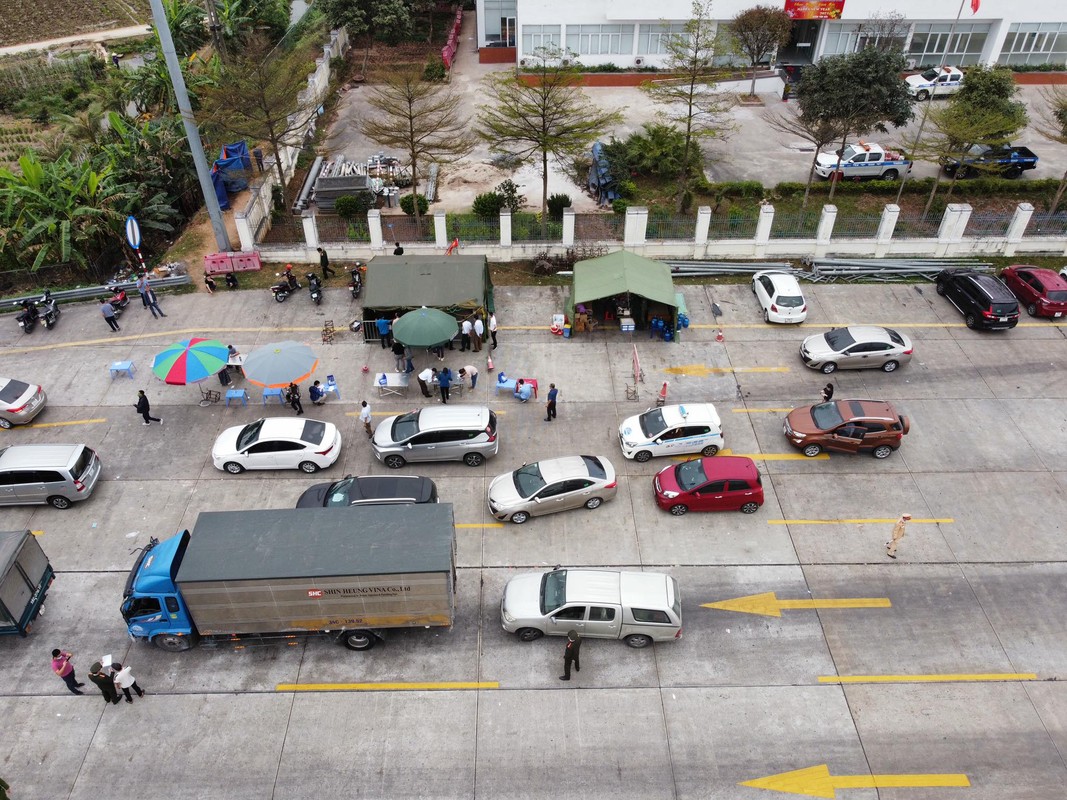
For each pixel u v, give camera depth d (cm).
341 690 1734
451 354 2747
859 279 3139
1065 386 2581
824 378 2628
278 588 1625
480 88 4781
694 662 1788
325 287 3098
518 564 2014
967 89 3581
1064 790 1550
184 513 2148
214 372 2361
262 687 1741
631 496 2203
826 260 3197
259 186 3378
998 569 1992
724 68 3800
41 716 1689
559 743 1634
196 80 3938
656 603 1745
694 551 2044
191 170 3659
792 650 1811
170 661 1792
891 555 2023
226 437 2303
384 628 1750
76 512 2155
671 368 2675
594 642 1831
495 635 1847
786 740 1638
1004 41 4912
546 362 2706
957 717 1677
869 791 1553
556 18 4809
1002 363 2686
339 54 5194
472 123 4300
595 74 4841
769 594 1936
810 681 1748
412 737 1647
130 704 1709
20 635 1812
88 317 2936
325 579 1614
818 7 4744
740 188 3666
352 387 2595
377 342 2786
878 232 3212
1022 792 1548
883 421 2244
